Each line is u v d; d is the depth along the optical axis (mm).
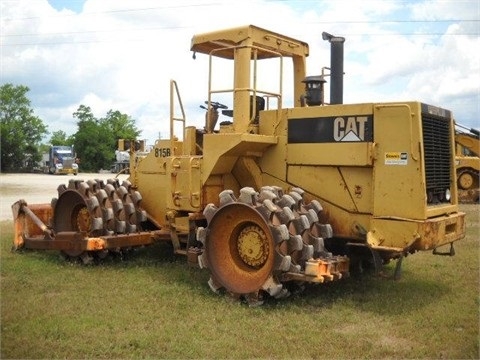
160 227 8883
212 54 7684
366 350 5004
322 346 5086
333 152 6715
